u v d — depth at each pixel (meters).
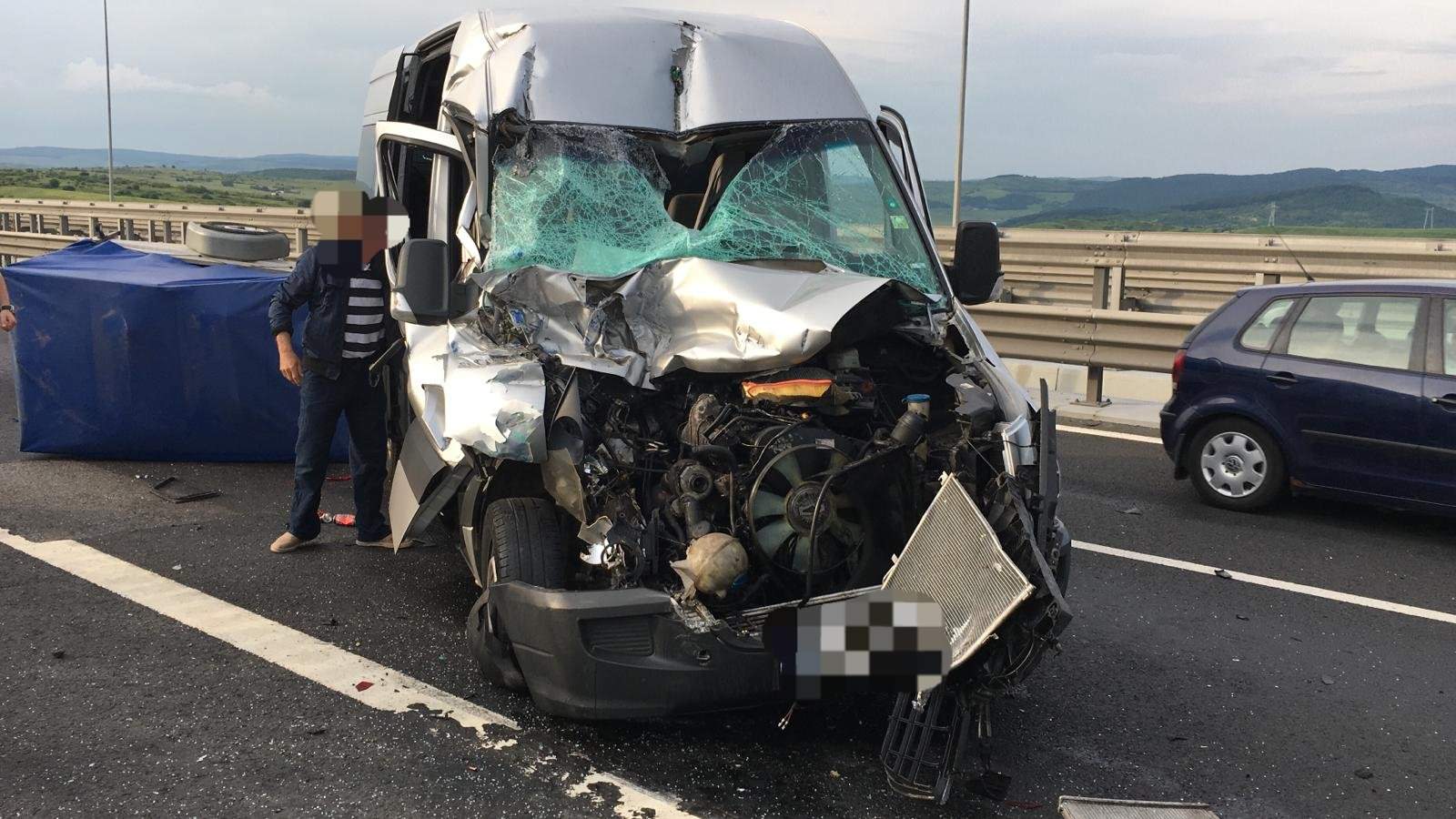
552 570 4.11
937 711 3.60
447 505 5.30
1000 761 4.08
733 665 3.63
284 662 4.67
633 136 5.15
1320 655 5.19
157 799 3.57
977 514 3.54
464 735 4.05
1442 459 6.73
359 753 3.91
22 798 3.54
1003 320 10.80
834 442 3.88
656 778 3.80
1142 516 7.45
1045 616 3.36
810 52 5.67
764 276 4.46
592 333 4.26
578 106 5.15
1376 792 3.95
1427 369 6.86
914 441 3.89
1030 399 4.32
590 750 3.98
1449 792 3.97
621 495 4.00
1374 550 6.82
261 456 7.91
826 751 4.05
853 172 5.34
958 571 3.55
